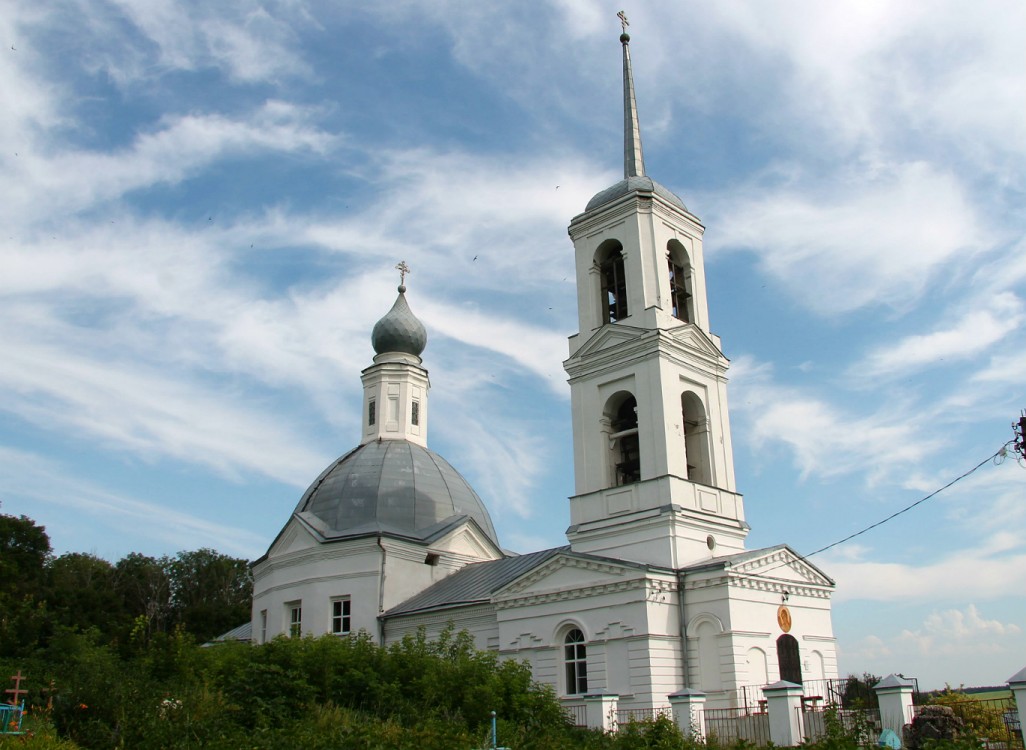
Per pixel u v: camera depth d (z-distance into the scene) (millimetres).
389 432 49625
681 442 34594
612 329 36312
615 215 38094
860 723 20984
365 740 18375
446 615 37469
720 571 30359
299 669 24609
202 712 20016
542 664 32281
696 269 38906
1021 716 17781
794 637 32406
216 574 85875
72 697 20406
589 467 36000
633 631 30172
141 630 30797
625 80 42625
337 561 41969
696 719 23750
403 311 52688
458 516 45406
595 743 21672
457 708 24656
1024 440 27703
